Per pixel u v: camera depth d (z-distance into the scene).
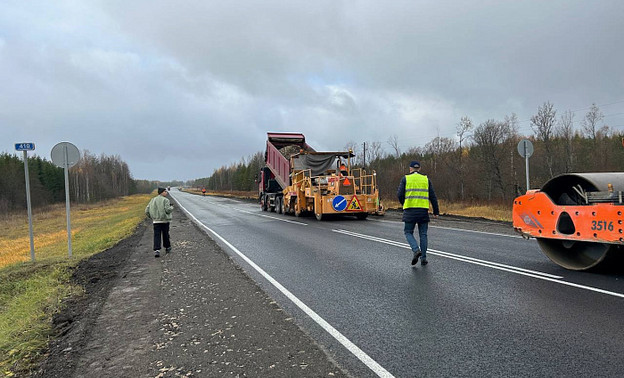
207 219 21.08
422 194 7.40
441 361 3.51
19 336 4.53
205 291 6.17
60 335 4.59
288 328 4.46
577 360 3.43
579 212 6.37
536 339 3.90
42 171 72.12
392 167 39.81
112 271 8.07
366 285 6.21
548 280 6.11
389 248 9.66
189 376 3.37
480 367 3.37
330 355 3.71
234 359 3.68
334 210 17.62
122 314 5.19
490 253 8.54
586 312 4.59
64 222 35.88
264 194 26.91
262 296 5.77
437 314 4.75
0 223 38.06
